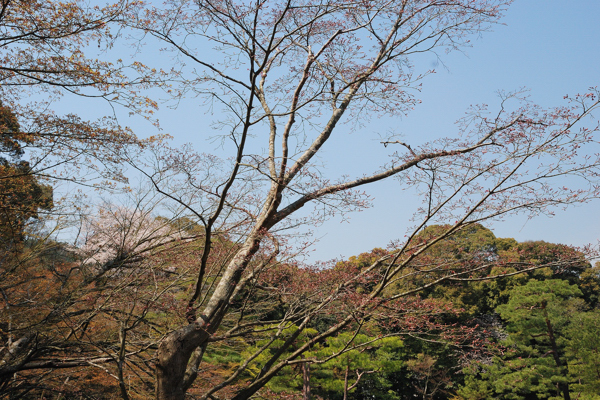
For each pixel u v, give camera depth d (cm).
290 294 585
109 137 587
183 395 487
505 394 1981
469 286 2259
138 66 531
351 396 1933
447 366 2000
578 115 471
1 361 616
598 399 1705
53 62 530
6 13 513
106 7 510
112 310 641
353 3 541
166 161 519
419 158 548
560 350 1956
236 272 539
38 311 640
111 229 758
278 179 557
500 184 489
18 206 630
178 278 688
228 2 480
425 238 526
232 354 1362
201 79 517
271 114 470
